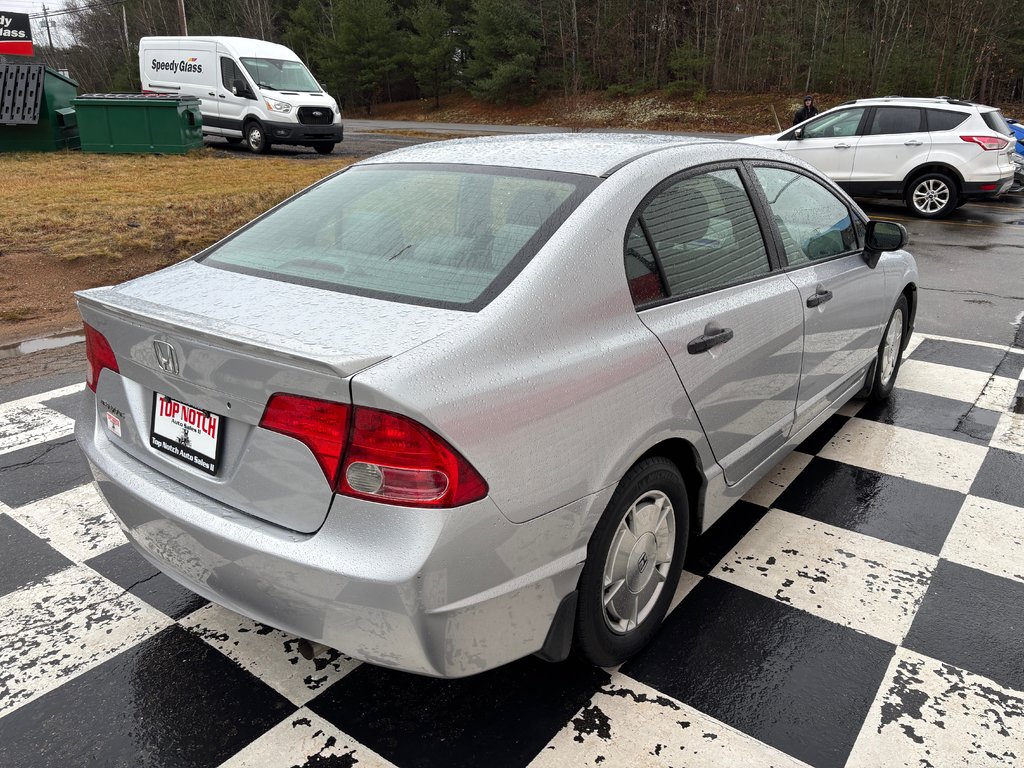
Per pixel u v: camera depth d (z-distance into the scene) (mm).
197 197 11383
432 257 2256
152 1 68125
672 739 2154
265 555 1862
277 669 2438
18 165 14914
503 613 1924
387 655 1843
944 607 2758
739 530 3258
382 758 2086
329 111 18562
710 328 2547
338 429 1745
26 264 8070
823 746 2137
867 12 36562
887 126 12547
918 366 5355
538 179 2484
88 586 2885
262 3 61250
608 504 2182
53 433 4309
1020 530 3283
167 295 2307
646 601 2502
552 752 2105
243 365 1860
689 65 37688
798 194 3424
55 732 2188
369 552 1755
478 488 1788
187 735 2174
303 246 2520
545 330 2033
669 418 2348
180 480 2145
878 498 3537
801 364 3223
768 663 2463
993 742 2158
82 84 75750
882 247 3770
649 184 2488
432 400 1739
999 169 11922
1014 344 5871
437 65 48688
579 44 43562
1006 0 30281
